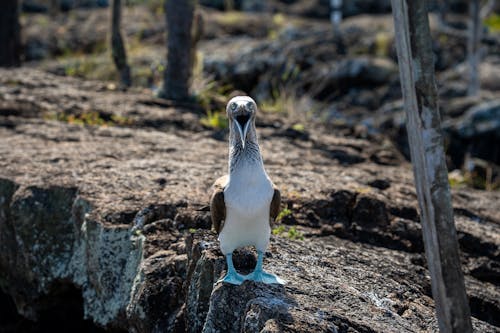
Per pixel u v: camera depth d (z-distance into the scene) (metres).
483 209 9.08
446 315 4.93
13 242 7.97
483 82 18.39
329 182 8.37
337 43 18.84
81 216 7.43
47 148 9.20
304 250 6.54
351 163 10.24
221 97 12.84
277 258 6.17
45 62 17.52
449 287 4.90
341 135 11.87
